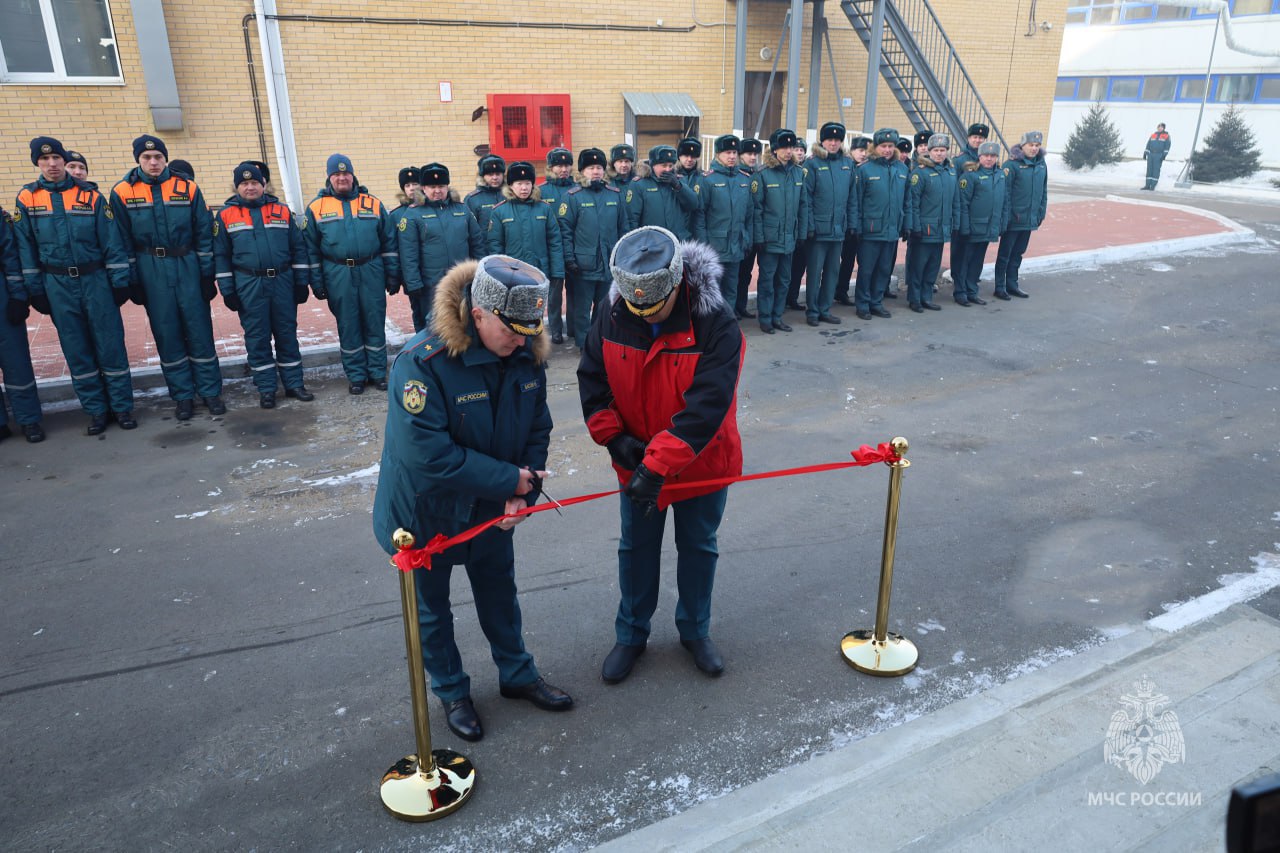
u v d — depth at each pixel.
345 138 11.56
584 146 13.08
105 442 6.03
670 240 2.76
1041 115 18.11
